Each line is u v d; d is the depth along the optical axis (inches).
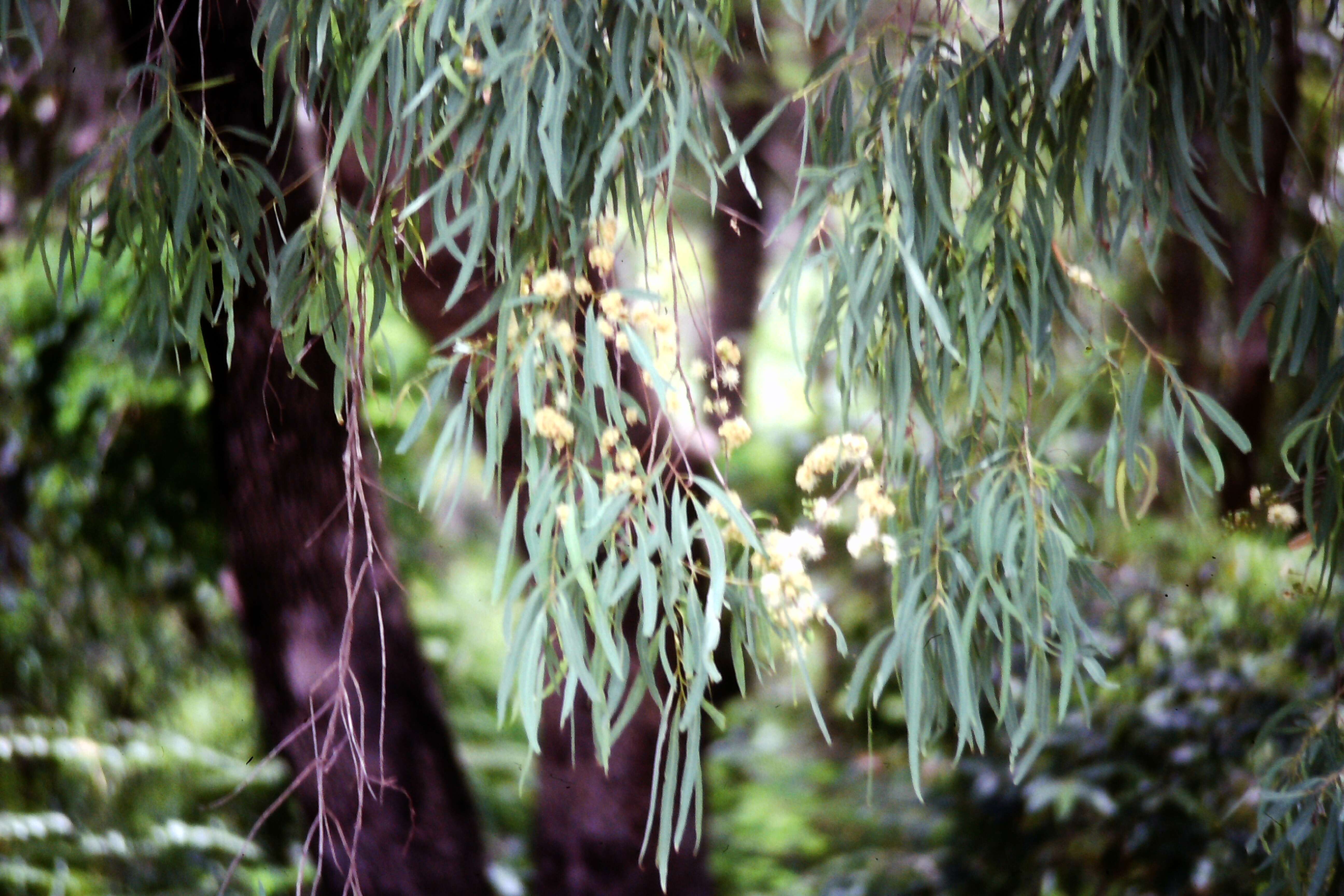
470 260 113.9
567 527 111.3
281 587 152.2
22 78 192.2
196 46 136.0
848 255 115.8
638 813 160.6
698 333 117.0
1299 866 126.8
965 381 121.0
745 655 150.2
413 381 114.5
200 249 121.1
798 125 124.0
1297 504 130.7
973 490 120.2
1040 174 121.3
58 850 198.8
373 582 119.1
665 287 116.3
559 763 161.0
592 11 115.0
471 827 166.9
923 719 121.6
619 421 113.3
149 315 123.3
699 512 112.5
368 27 118.8
